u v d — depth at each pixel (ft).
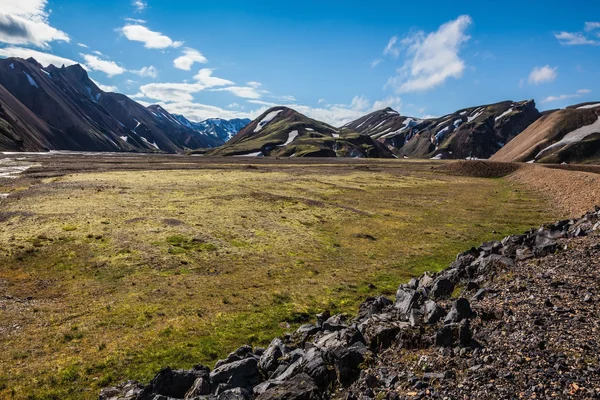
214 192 274.16
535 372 40.93
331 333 64.39
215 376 53.72
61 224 162.30
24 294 98.99
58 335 78.64
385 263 135.74
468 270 88.53
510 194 315.99
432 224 200.64
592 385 37.14
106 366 68.44
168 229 164.45
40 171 367.66
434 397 40.32
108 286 106.01
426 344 52.75
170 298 99.45
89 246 137.28
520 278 72.79
